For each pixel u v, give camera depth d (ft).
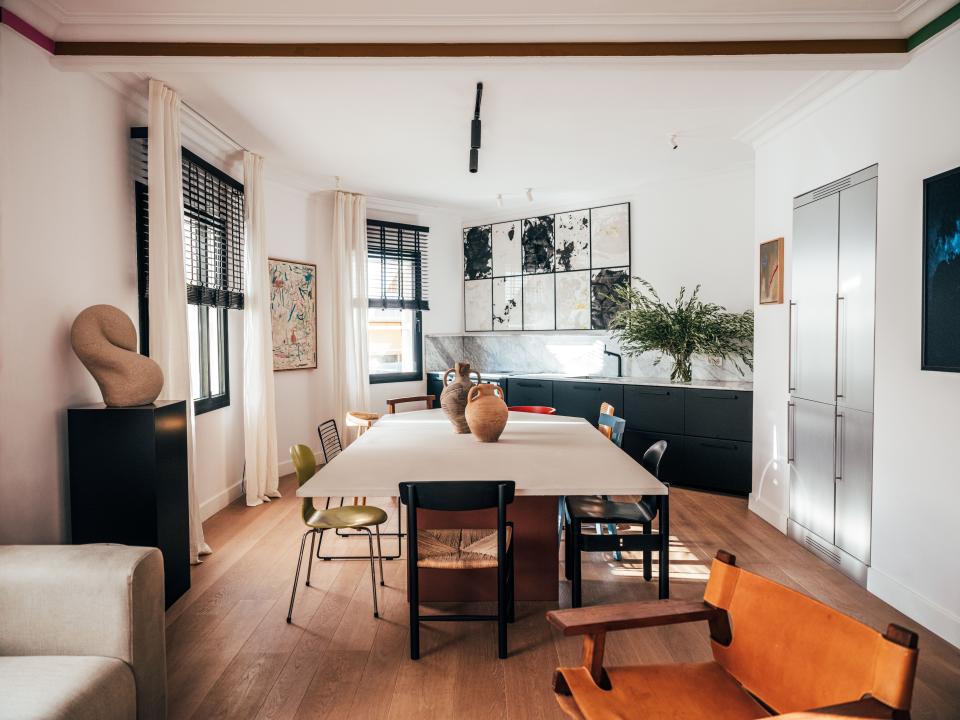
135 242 11.07
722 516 14.08
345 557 11.39
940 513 8.25
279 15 8.64
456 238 23.29
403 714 6.63
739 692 4.62
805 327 11.89
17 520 7.99
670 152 15.60
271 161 16.20
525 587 9.61
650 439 17.15
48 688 4.90
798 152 12.17
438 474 8.29
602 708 4.36
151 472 8.77
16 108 8.04
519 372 22.07
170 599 9.29
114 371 8.87
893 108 9.21
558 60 9.00
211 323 15.03
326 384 19.33
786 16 8.69
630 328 17.65
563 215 21.04
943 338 8.08
